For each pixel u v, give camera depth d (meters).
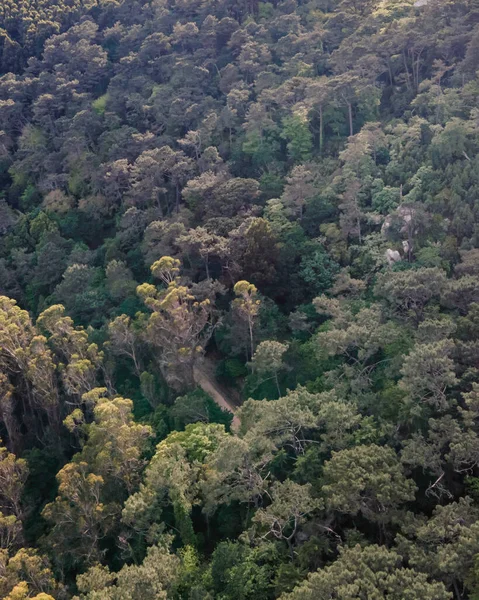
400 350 51.75
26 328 71.62
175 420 59.09
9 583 43.41
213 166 89.62
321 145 91.31
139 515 47.09
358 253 71.50
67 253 93.25
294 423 47.12
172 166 89.69
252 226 70.56
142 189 88.56
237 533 48.84
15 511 57.41
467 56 85.00
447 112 79.56
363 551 35.34
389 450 41.72
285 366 60.31
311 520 43.41
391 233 68.94
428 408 45.72
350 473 39.22
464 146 73.06
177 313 60.19
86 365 61.69
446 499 43.00
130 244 87.56
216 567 41.94
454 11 95.19
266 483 45.41
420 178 73.00
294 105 92.00
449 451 44.00
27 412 73.31
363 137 80.38
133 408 65.94
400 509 40.91
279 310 72.00
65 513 49.78
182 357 60.94
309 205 77.06
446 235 66.50
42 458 65.06
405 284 54.53
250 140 92.00
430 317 53.78
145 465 54.75
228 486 45.06
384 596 31.91
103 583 40.44
